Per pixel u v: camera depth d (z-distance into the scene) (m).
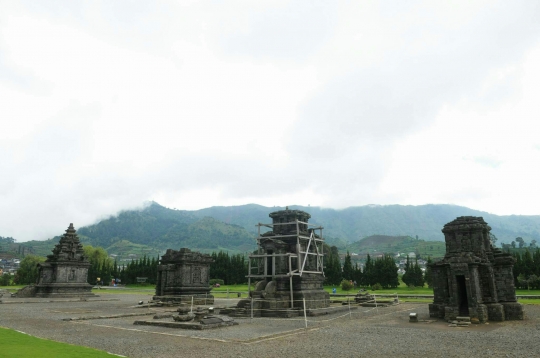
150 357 15.08
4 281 102.44
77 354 14.21
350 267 90.94
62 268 60.72
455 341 18.78
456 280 27.64
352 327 24.88
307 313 32.62
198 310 27.64
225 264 104.19
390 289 83.44
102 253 127.38
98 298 57.62
